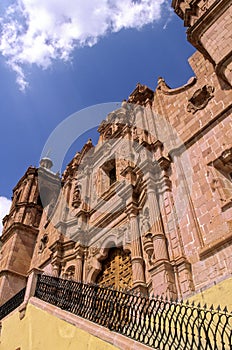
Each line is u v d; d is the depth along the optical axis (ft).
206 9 47.98
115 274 51.16
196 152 46.68
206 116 49.39
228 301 24.79
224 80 43.91
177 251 39.11
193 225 39.65
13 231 86.38
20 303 40.42
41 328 31.48
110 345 21.93
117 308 24.93
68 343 26.11
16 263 78.84
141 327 21.71
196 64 58.44
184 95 57.52
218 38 44.83
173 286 35.63
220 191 39.22
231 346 17.15
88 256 60.08
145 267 43.57
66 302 31.71
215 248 34.88
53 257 65.57
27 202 95.09
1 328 40.68
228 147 41.91
